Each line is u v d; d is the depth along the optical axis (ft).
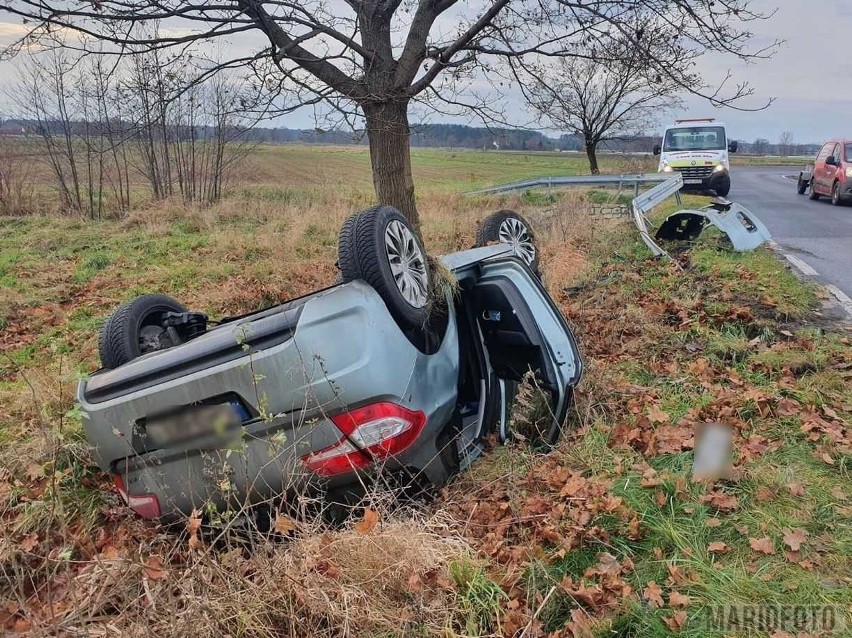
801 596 8.75
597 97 63.26
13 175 62.80
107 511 12.73
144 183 67.05
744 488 11.38
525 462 12.86
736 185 84.38
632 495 11.39
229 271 35.01
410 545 9.64
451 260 13.70
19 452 14.82
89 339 24.76
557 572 9.81
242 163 67.82
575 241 34.30
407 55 19.31
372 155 20.48
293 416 9.70
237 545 10.39
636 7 17.40
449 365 12.31
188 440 10.09
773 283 24.26
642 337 20.16
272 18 16.37
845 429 13.28
